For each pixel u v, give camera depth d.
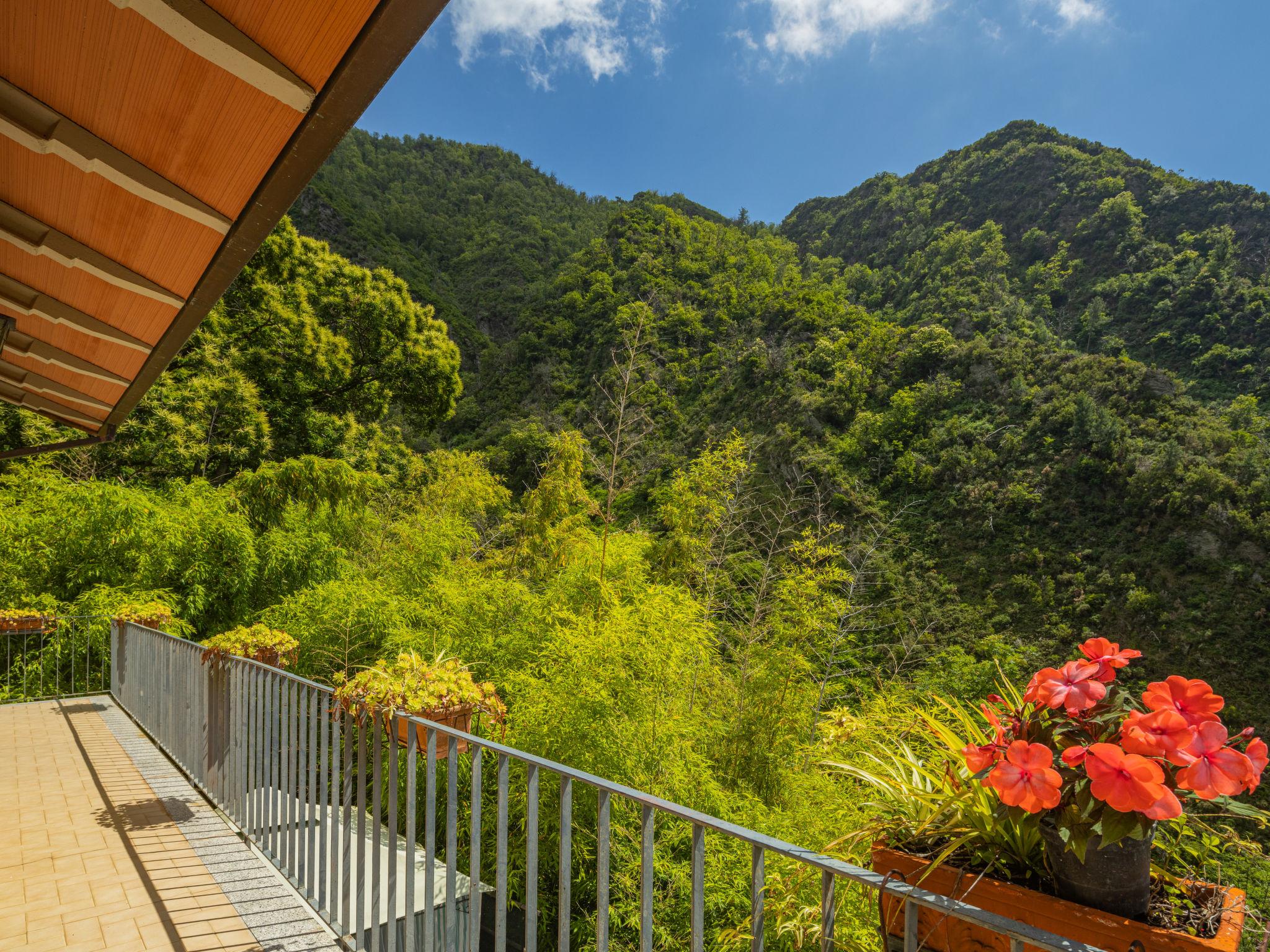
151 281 2.70
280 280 17.55
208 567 7.23
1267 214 76.38
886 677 9.05
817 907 2.25
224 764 3.39
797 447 44.44
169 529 7.21
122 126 1.88
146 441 11.31
